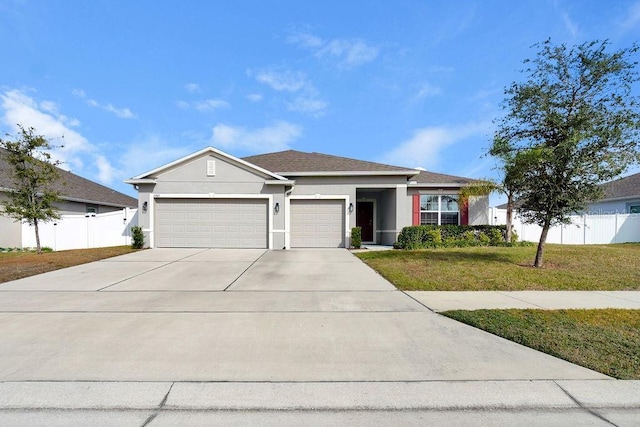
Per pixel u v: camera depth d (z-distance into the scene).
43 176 13.91
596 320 5.27
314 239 15.99
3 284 7.78
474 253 12.23
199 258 11.73
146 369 3.75
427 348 4.32
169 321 5.25
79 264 10.43
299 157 18.61
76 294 6.90
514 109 9.37
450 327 5.05
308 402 3.21
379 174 15.84
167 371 3.72
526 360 4.01
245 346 4.36
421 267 9.62
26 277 8.55
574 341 4.46
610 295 6.93
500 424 2.94
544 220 9.31
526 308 5.93
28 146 13.50
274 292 7.10
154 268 9.80
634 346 4.32
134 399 3.24
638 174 22.11
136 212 17.00
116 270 9.48
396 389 3.42
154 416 3.02
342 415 3.04
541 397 3.31
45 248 15.70
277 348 4.30
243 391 3.38
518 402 3.24
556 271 9.00
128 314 5.59
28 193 13.71
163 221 14.90
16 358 3.98
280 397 3.29
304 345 4.40
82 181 23.95
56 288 7.40
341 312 5.75
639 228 18.34
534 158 8.65
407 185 17.05
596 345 4.36
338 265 10.39
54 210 14.85
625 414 3.09
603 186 8.82
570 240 18.22
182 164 14.91
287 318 5.43
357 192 18.45
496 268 9.38
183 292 7.09
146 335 4.68
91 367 3.79
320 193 16.05
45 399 3.22
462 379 3.60
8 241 15.77
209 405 3.17
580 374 3.70
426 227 15.48
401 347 4.35
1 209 15.20
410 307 6.05
